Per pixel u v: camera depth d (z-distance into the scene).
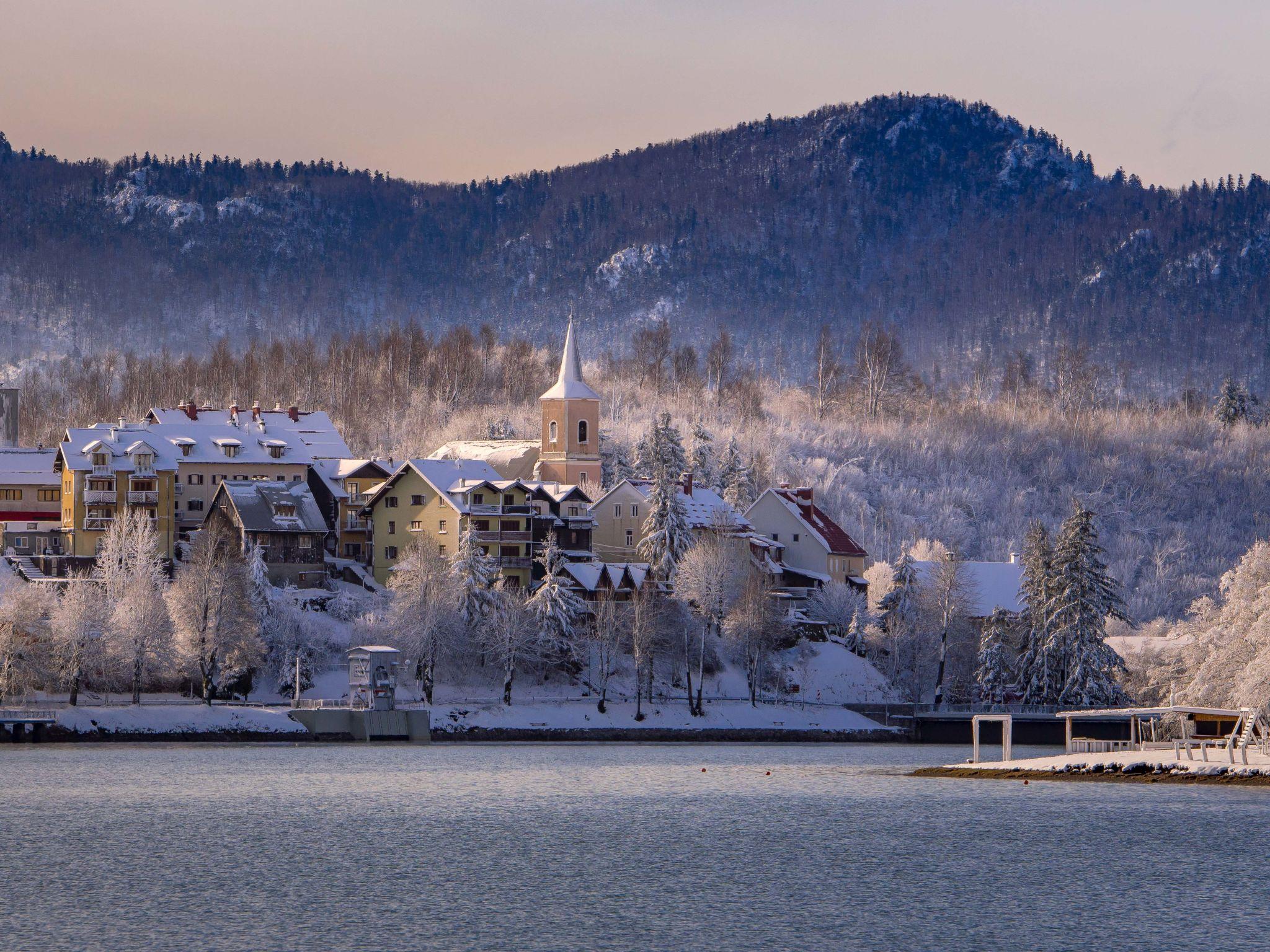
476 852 193.88
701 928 154.12
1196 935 152.75
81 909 159.38
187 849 192.75
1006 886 175.38
